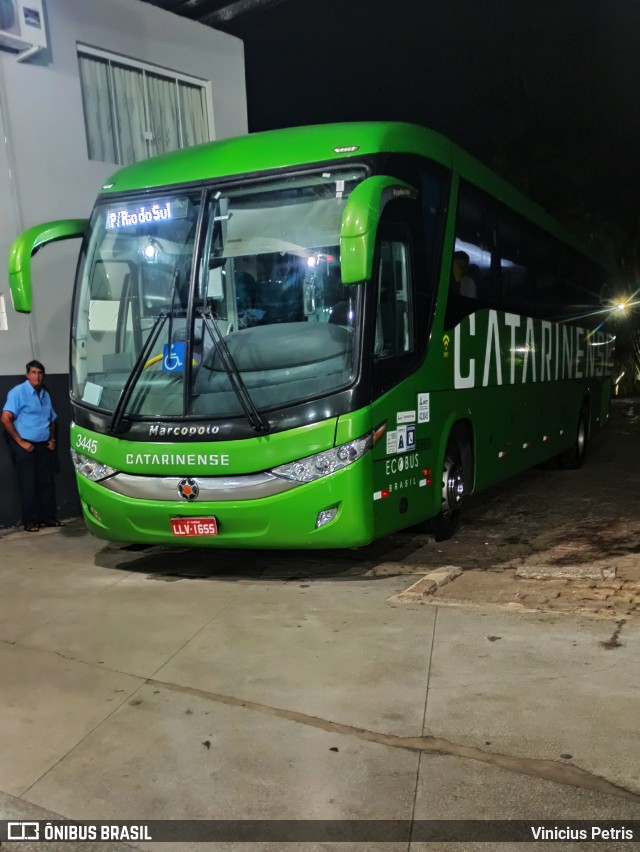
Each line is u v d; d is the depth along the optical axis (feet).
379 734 11.71
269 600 18.42
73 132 29.25
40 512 27.91
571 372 38.50
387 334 19.24
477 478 25.53
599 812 9.59
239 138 20.85
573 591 17.98
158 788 10.67
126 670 14.64
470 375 24.45
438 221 22.16
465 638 15.23
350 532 17.97
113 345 20.52
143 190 20.54
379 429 18.45
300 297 18.60
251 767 11.02
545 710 12.12
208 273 19.26
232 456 18.10
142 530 19.66
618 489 33.14
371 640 15.39
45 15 28.04
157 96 33.55
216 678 14.06
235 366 18.24
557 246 35.73
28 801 10.55
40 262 28.22
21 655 15.62
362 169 18.61
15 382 27.53
